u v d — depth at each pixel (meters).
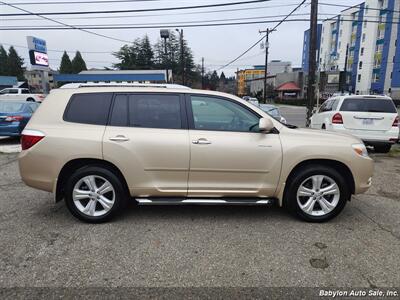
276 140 3.73
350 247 3.28
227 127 3.77
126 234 3.53
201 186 3.75
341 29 60.00
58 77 36.66
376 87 51.12
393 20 47.00
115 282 2.65
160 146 3.63
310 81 12.83
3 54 82.62
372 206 4.50
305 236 3.52
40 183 3.68
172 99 3.76
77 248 3.20
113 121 3.71
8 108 9.82
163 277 2.73
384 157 8.22
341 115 8.11
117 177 3.73
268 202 3.80
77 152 3.59
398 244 3.35
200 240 3.40
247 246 3.28
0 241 3.34
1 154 8.22
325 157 3.73
